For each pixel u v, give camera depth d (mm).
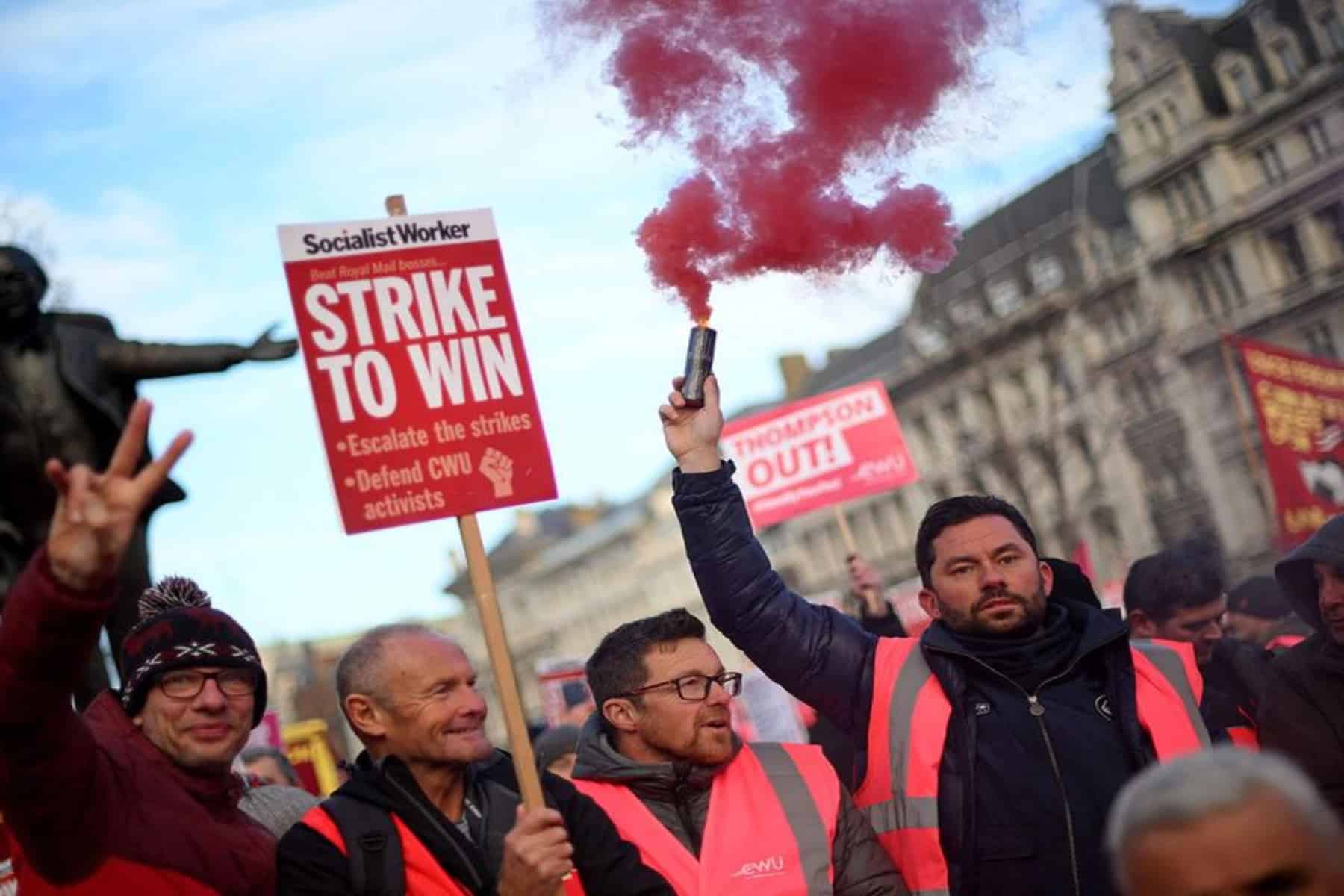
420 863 3510
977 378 54875
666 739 4105
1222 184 47781
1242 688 4875
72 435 5363
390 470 3814
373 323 3889
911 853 3980
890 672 4141
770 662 4230
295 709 39688
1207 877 1823
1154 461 49594
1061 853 3859
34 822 3225
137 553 5539
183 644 3625
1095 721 3986
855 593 6680
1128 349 49906
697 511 4254
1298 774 1878
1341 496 10211
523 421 3938
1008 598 4000
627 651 4164
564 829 3404
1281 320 46938
